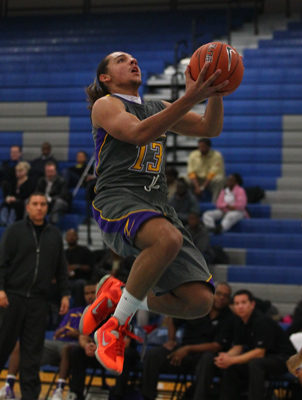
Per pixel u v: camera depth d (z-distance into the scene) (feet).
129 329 9.53
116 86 10.21
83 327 10.39
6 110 44.91
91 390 23.15
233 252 31.32
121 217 9.26
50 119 44.11
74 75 45.27
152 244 8.80
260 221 33.12
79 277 28.99
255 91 41.98
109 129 9.24
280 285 29.04
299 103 40.93
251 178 37.70
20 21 54.85
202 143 36.06
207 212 33.12
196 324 22.86
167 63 45.80
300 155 39.42
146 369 21.85
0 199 38.06
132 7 55.98
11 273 21.18
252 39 47.96
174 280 9.80
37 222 21.63
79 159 38.78
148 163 9.86
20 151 41.32
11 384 22.03
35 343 20.99
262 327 21.01
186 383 23.47
